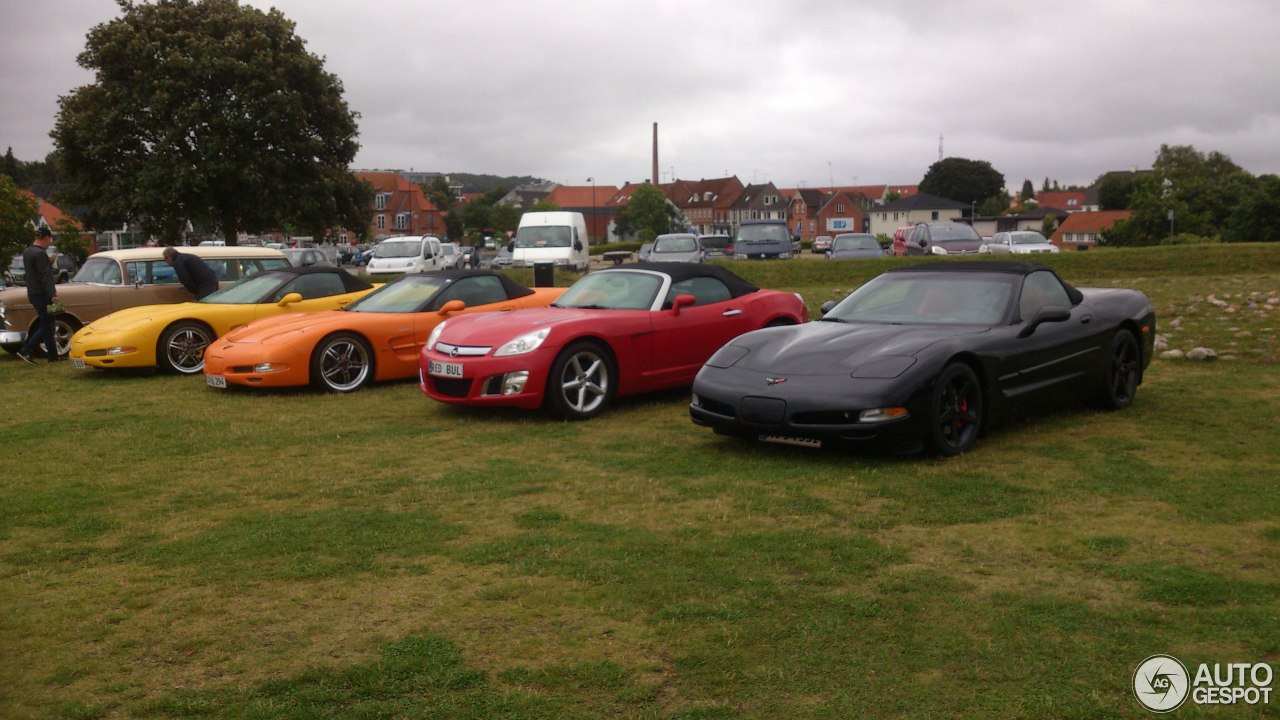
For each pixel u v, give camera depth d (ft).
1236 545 13.46
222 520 15.87
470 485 17.71
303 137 124.16
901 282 23.18
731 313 27.81
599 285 27.89
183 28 117.29
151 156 114.83
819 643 10.52
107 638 11.12
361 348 30.35
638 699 9.36
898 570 12.76
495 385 23.84
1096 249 87.30
